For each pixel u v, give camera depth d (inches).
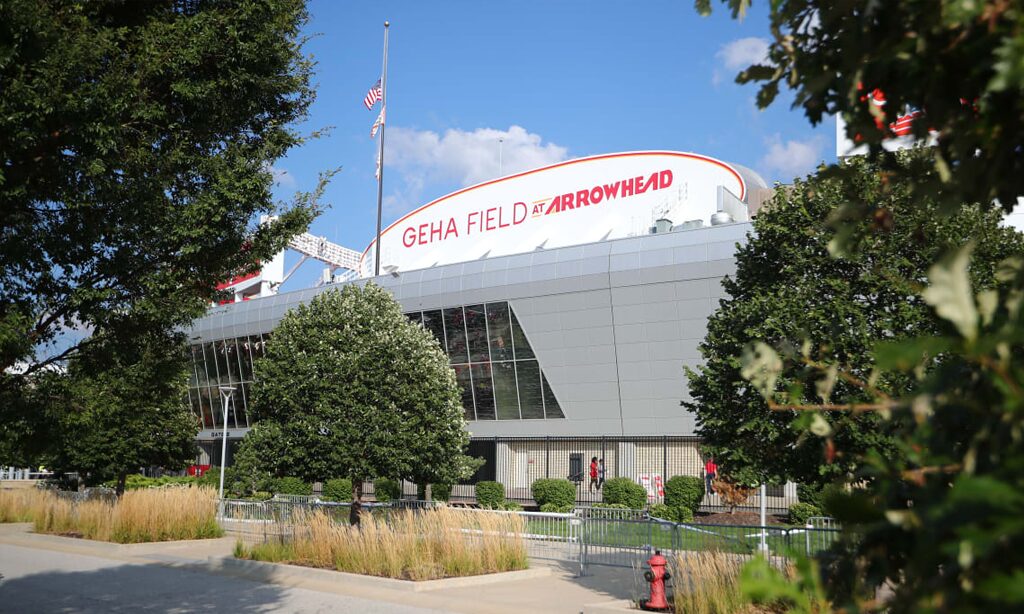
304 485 1443.2
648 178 1775.3
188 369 401.1
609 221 1802.4
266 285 2406.5
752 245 436.8
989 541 37.4
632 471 1406.3
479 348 1557.6
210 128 347.6
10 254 280.2
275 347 768.9
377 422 733.3
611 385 1418.6
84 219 293.3
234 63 334.3
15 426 318.7
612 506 1181.1
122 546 740.7
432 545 595.5
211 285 371.9
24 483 1790.1
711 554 415.2
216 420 2020.2
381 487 1389.0
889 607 53.4
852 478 64.3
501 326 1526.8
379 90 1854.1
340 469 721.0
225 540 808.9
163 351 372.8
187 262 346.9
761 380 73.5
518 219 1957.4
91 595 511.8
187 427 1152.8
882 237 351.3
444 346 1596.9
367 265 2261.3
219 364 1985.7
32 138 251.1
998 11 50.6
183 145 330.3
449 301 1579.7
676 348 1350.9
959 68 62.8
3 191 258.5
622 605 435.8
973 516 40.5
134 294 334.6
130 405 673.6
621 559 631.8
